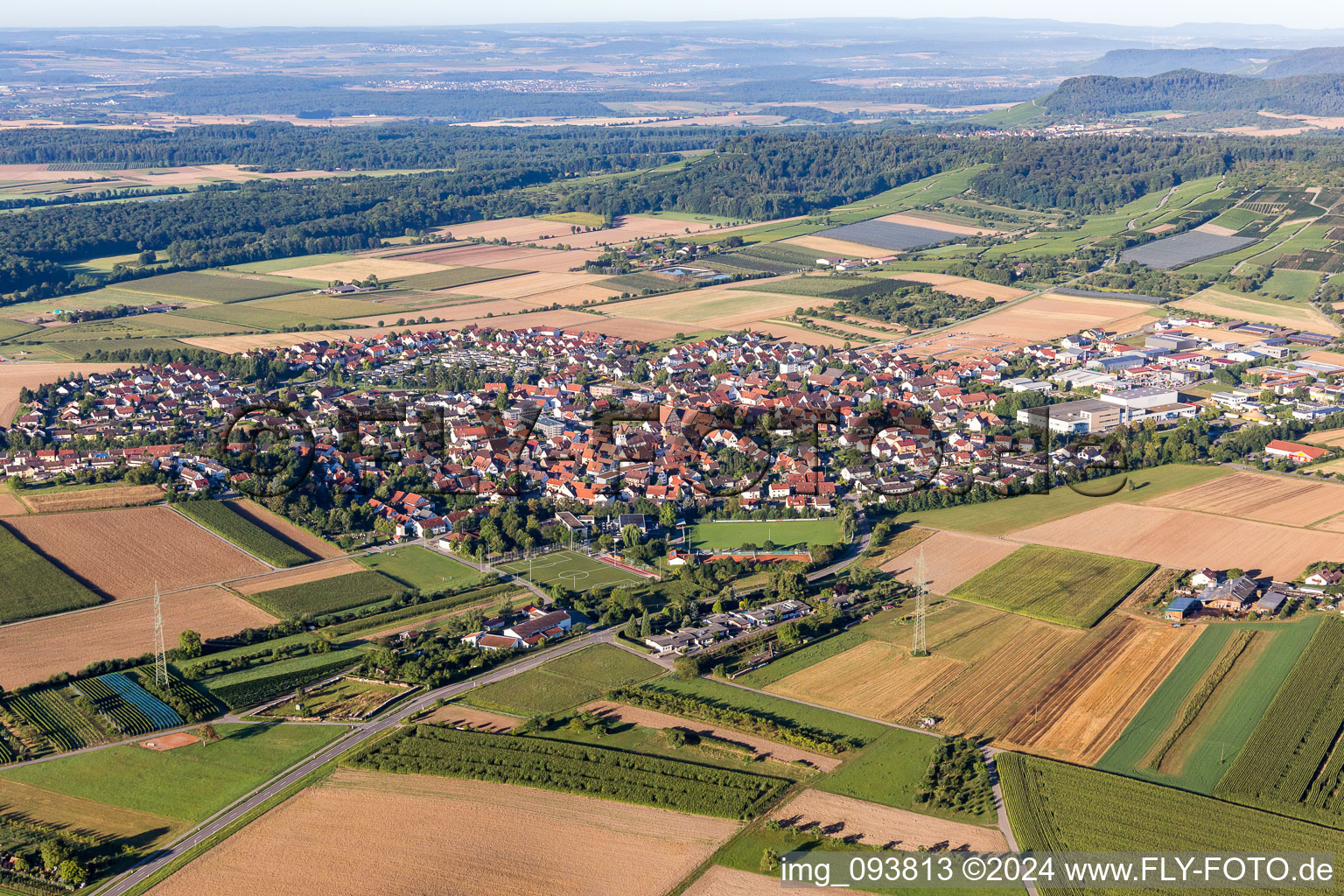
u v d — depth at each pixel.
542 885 158.12
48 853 164.38
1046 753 190.12
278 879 160.00
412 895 156.00
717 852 165.00
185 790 184.25
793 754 191.12
